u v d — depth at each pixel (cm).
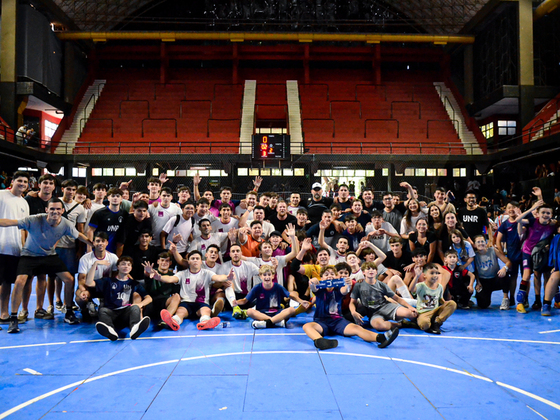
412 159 2402
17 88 2352
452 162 2483
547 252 729
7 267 642
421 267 702
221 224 820
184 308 666
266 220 873
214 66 3600
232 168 2456
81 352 515
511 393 391
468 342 557
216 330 624
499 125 2984
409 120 3089
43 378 429
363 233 790
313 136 2875
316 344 528
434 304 619
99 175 2647
